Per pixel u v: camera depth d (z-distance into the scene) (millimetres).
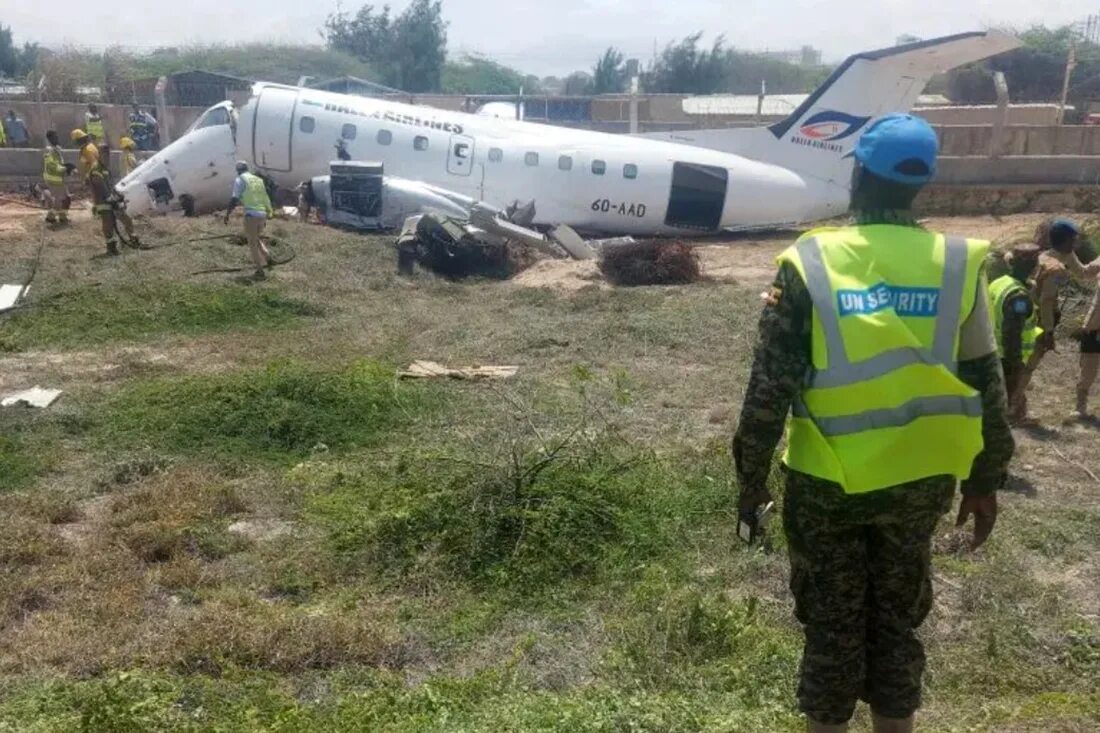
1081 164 23688
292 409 7977
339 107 19500
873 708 2943
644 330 11828
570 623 4898
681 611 4645
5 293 12516
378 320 12406
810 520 2848
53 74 38906
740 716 3707
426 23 67188
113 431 7902
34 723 3764
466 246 15539
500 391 8852
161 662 4402
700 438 7992
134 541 5785
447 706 3922
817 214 21188
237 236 15945
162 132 26734
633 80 27688
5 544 5645
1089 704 3947
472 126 19812
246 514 6367
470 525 5613
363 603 5133
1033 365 8219
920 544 2830
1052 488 6957
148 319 11758
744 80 66125
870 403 2688
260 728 3762
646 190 20078
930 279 2738
